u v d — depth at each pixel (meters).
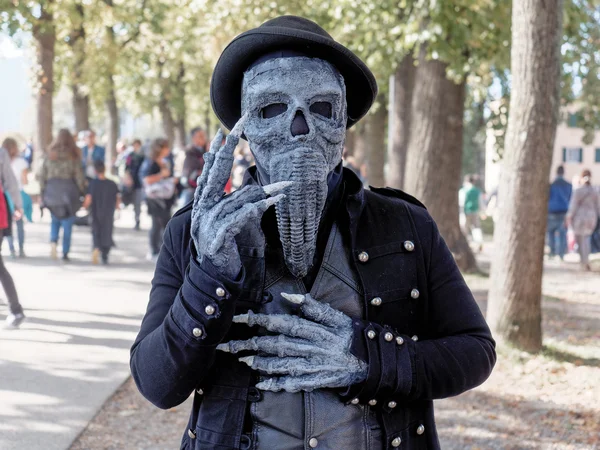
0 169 7.37
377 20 11.16
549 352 6.93
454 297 1.85
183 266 1.77
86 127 27.05
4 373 5.68
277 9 13.77
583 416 5.32
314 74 1.68
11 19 16.61
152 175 11.32
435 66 10.73
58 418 4.88
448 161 10.92
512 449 4.67
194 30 17.33
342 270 1.76
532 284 6.85
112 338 6.76
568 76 13.20
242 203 1.53
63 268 10.59
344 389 1.68
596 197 13.48
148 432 4.79
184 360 1.58
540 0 6.59
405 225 1.84
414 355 1.67
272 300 1.71
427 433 1.83
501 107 14.66
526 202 6.81
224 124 1.94
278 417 1.68
